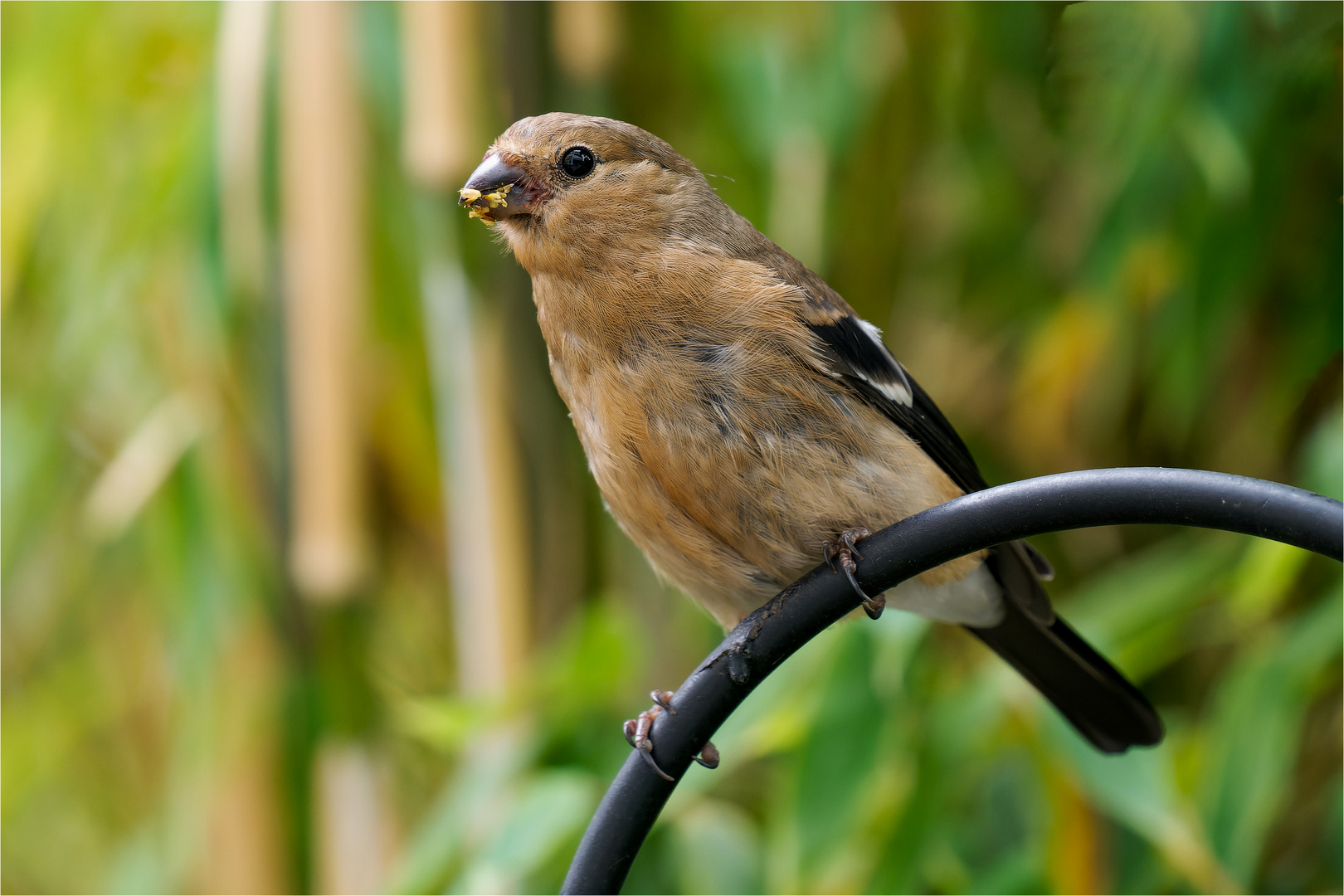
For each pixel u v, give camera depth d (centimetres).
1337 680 380
